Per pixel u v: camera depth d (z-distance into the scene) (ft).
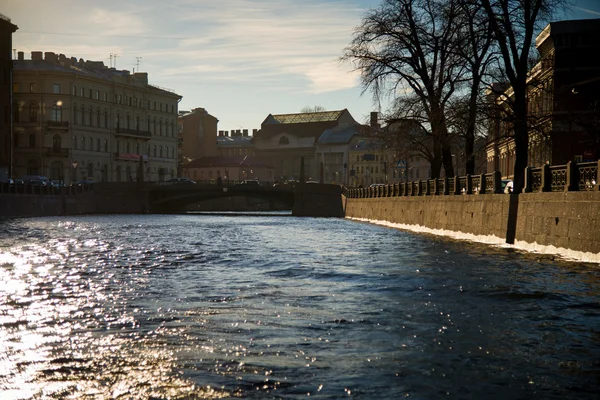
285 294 55.31
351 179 583.99
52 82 395.34
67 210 318.45
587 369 33.45
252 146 651.66
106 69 457.68
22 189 270.87
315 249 101.81
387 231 156.66
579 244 77.05
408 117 153.58
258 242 121.80
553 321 44.11
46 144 395.14
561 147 174.40
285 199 351.25
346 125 619.26
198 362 34.45
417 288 57.88
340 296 54.13
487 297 53.16
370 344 37.99
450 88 143.95
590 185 75.97
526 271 68.59
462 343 38.32
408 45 151.23
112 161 437.99
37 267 78.38
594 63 183.93
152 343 38.27
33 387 30.53
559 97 185.06
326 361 34.65
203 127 626.64
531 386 30.89
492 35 119.44
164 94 493.36
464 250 94.12
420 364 34.14
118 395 29.53
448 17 138.72
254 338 39.37
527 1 109.50
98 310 48.39
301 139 618.85
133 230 173.17
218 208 477.36
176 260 86.33
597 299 52.06
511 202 98.63
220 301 52.06
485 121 127.95
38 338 39.52
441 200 135.85
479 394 29.91
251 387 30.63
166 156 499.51
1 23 310.24
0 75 312.50
